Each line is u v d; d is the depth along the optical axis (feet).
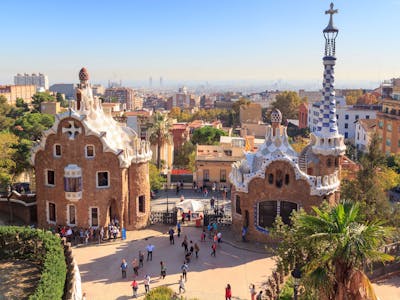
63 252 107.34
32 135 302.25
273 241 155.02
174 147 374.63
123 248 152.15
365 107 472.85
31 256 116.47
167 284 123.24
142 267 135.64
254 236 158.10
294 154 163.53
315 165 170.30
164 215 179.52
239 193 159.43
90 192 160.56
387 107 342.03
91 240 159.74
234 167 165.37
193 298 107.04
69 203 161.89
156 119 278.87
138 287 120.98
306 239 73.26
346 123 465.06
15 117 492.54
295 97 609.83
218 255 146.30
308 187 152.87
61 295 88.28
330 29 163.22
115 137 170.09
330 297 72.59
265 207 157.17
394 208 156.66
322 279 71.15
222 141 302.45
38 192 168.35
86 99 164.45
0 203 188.55
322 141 166.91
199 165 248.52
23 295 95.45
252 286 111.45
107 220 164.04
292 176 153.07
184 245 146.61
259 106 574.56
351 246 68.23
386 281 122.21
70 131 158.40
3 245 116.78
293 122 569.23
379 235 71.20
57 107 463.83
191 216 190.19
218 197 226.99
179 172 276.82
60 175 161.17
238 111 623.77
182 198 211.00
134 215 171.73
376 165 168.66
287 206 155.63
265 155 163.32
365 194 158.71
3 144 187.83
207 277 128.47
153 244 156.46
